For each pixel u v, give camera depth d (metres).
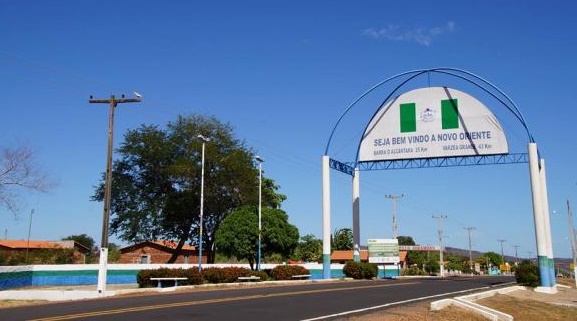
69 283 36.31
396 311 17.91
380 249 49.94
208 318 14.96
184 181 53.50
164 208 54.28
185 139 56.34
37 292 25.64
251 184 56.06
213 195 54.19
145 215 53.88
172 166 52.50
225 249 43.50
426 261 107.69
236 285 31.56
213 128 57.34
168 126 57.16
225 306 18.08
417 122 44.12
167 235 56.88
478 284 36.28
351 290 26.58
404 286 31.17
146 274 31.39
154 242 64.19
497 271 136.50
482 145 42.38
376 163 45.28
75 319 14.72
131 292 26.64
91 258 55.53
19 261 47.25
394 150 44.38
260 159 43.78
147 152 54.78
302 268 40.34
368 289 27.67
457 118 43.25
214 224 56.72
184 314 15.82
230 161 54.03
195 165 53.25
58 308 17.95
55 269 35.81
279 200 64.06
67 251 53.31
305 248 88.69
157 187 56.66
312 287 28.77
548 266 40.62
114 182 55.22
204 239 57.09
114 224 55.12
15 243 76.62
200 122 57.19
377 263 49.59
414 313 17.44
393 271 62.50
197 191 53.38
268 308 17.67
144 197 55.44
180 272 32.06
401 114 44.62
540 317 23.64
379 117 45.16
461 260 142.12
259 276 36.34
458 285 33.78
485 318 18.64
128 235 54.34
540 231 38.41
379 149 44.84
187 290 27.70
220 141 56.66
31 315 15.81
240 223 43.06
